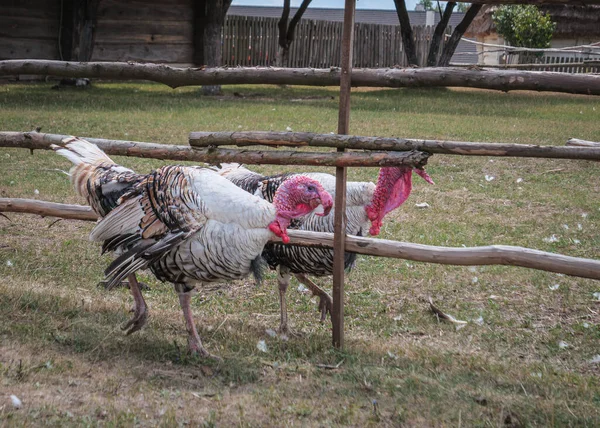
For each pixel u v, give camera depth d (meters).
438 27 25.17
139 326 5.31
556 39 32.50
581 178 11.18
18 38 21.89
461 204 9.68
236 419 4.17
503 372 5.17
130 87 22.69
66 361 4.77
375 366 5.13
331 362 5.21
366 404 4.49
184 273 4.95
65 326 5.43
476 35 36.12
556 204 9.71
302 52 31.97
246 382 4.78
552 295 6.80
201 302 6.58
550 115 18.31
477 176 11.19
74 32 21.59
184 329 5.74
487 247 5.14
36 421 3.91
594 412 4.52
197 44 24.72
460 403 4.54
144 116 15.50
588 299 6.72
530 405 4.56
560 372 5.22
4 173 10.33
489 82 4.96
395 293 6.86
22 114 14.75
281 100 20.53
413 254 5.27
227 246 4.79
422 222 8.81
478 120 16.77
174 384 4.64
